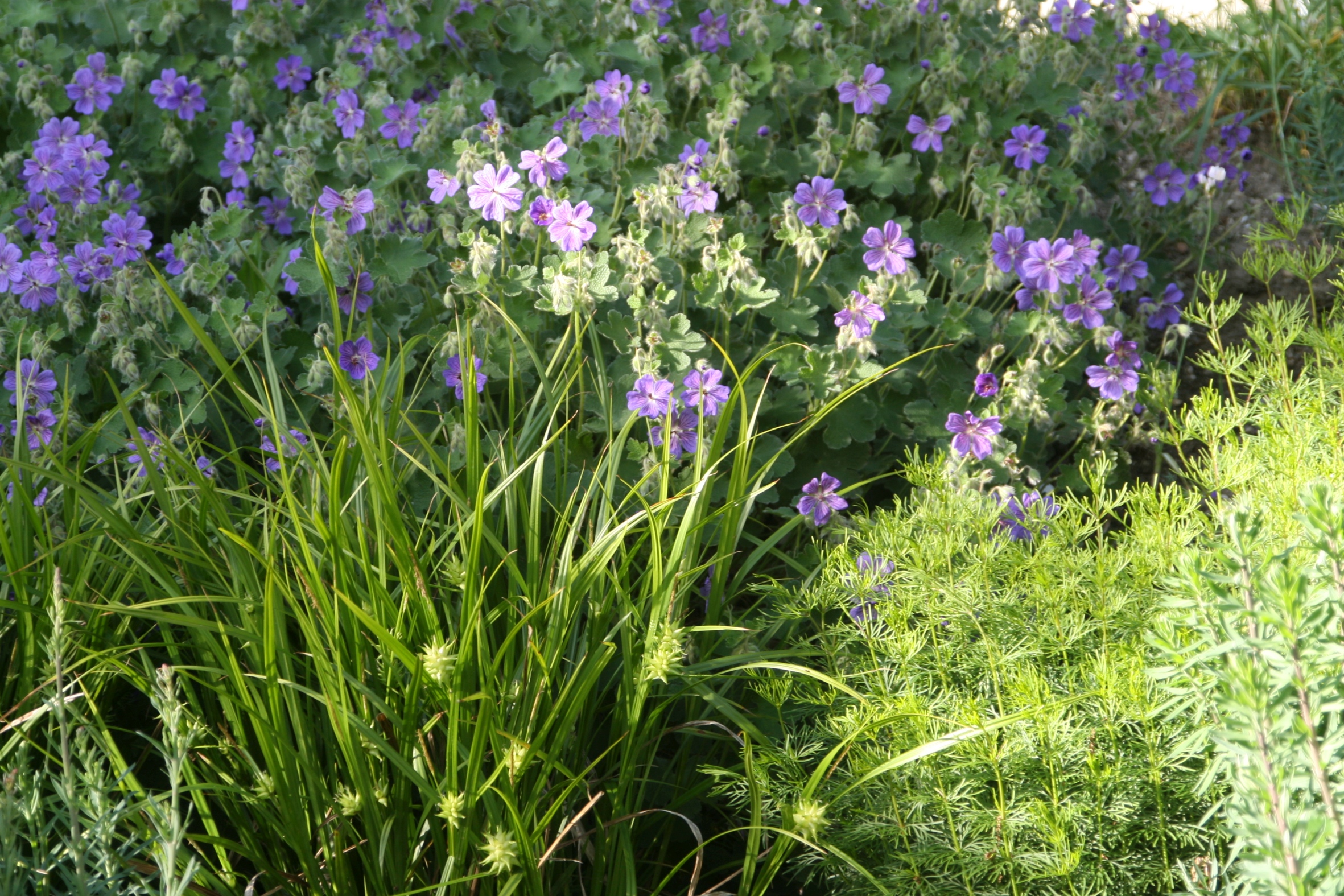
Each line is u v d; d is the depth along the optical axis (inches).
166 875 62.4
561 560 80.9
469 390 84.7
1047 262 119.2
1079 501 121.0
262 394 105.8
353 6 171.6
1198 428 95.3
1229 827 56.4
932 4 152.9
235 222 128.8
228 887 75.3
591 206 119.8
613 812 81.3
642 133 136.2
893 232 118.3
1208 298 160.6
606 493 89.8
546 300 110.3
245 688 71.7
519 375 114.1
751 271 115.0
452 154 134.3
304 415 120.3
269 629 70.7
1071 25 156.1
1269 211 173.6
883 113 155.3
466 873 75.9
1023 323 122.2
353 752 70.9
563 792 75.5
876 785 77.2
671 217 119.1
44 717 81.0
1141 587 78.7
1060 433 131.4
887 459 128.7
